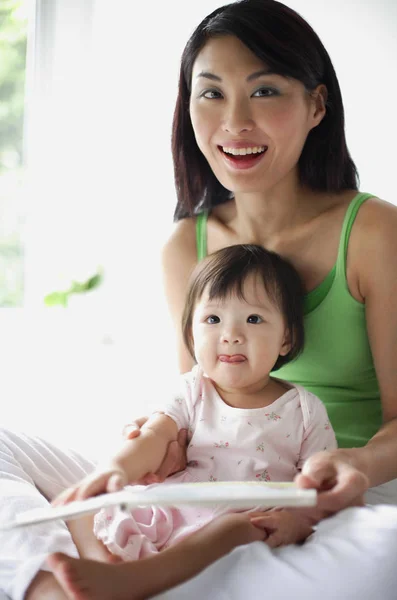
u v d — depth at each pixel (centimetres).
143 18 277
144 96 281
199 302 135
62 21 285
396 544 105
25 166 293
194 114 141
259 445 129
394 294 138
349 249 142
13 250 296
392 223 140
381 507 114
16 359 271
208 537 109
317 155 149
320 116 145
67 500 109
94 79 288
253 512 116
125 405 226
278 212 148
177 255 158
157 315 288
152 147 283
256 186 140
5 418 213
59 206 297
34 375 255
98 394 237
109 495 99
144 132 284
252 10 135
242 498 93
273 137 136
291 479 130
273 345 132
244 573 104
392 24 237
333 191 150
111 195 293
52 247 298
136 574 102
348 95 242
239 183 140
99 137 291
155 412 134
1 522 116
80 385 246
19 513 117
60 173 295
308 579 101
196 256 158
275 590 101
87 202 297
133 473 121
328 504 110
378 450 126
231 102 136
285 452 131
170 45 274
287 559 105
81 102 290
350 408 148
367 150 240
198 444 132
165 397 137
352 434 147
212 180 159
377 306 140
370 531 107
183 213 162
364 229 141
